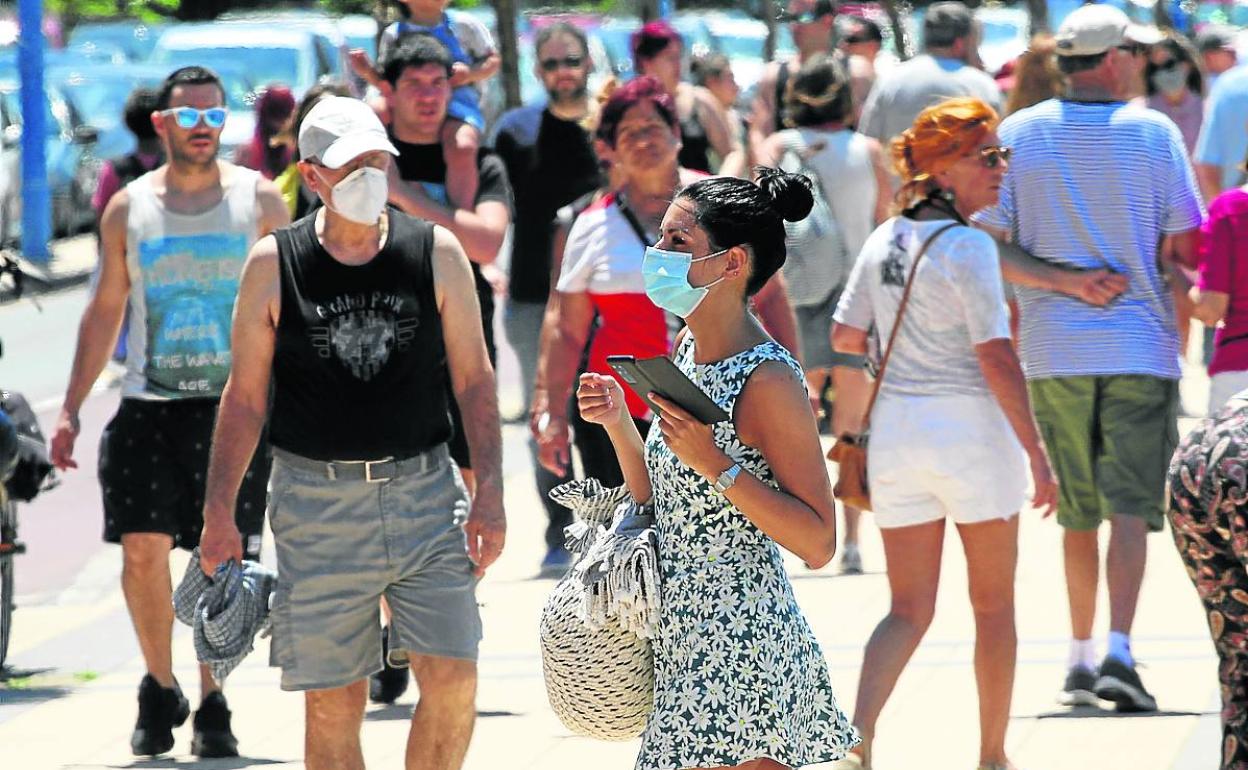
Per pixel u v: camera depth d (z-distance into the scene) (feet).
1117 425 78.95
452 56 97.76
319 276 61.26
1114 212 78.64
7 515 94.17
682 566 49.55
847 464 70.44
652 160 76.84
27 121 252.42
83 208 275.39
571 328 80.74
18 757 79.00
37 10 252.83
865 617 95.81
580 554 52.31
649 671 51.16
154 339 78.23
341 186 59.82
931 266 68.54
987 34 293.43
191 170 78.43
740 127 151.64
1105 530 112.57
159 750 78.74
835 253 106.73
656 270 49.55
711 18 332.19
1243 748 41.01
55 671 94.99
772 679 48.93
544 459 82.48
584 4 380.78
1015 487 69.10
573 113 119.34
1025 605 97.25
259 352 61.52
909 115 122.62
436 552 62.44
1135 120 79.20
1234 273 77.36
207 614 62.85
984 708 70.44
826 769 70.79
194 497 78.74
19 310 227.40
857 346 71.10
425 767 62.54
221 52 279.08
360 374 61.26
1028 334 80.48
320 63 280.10
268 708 86.17
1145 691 79.00
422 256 62.13
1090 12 79.71
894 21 238.07
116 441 78.48
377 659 63.26
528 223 120.57
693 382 49.62
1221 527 40.34
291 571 62.13
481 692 85.81
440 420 63.00
